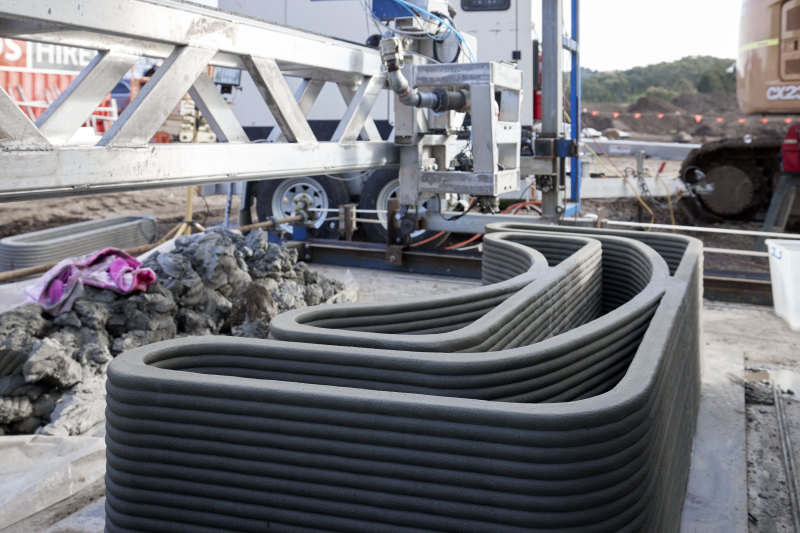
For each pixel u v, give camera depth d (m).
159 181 3.58
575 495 2.00
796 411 4.42
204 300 5.04
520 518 2.01
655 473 2.29
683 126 41.41
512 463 2.00
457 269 7.86
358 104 5.15
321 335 2.71
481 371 2.39
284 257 5.81
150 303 4.51
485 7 8.53
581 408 2.00
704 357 5.37
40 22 2.89
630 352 3.08
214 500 2.27
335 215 9.36
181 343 2.61
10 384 3.73
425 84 5.42
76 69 11.21
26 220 12.20
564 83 8.39
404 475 2.09
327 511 2.18
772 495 3.42
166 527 2.33
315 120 9.55
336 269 8.22
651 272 4.30
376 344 2.67
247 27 3.98
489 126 5.31
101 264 4.61
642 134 39.41
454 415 2.03
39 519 3.04
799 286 6.08
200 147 3.81
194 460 2.27
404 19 5.66
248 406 2.21
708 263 10.41
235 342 2.59
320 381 2.52
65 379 3.82
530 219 7.35
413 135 5.60
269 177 4.34
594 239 5.13
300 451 2.18
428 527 2.09
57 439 3.42
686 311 3.47
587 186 12.72
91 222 8.51
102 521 2.99
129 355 2.47
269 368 2.56
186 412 2.25
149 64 12.55
